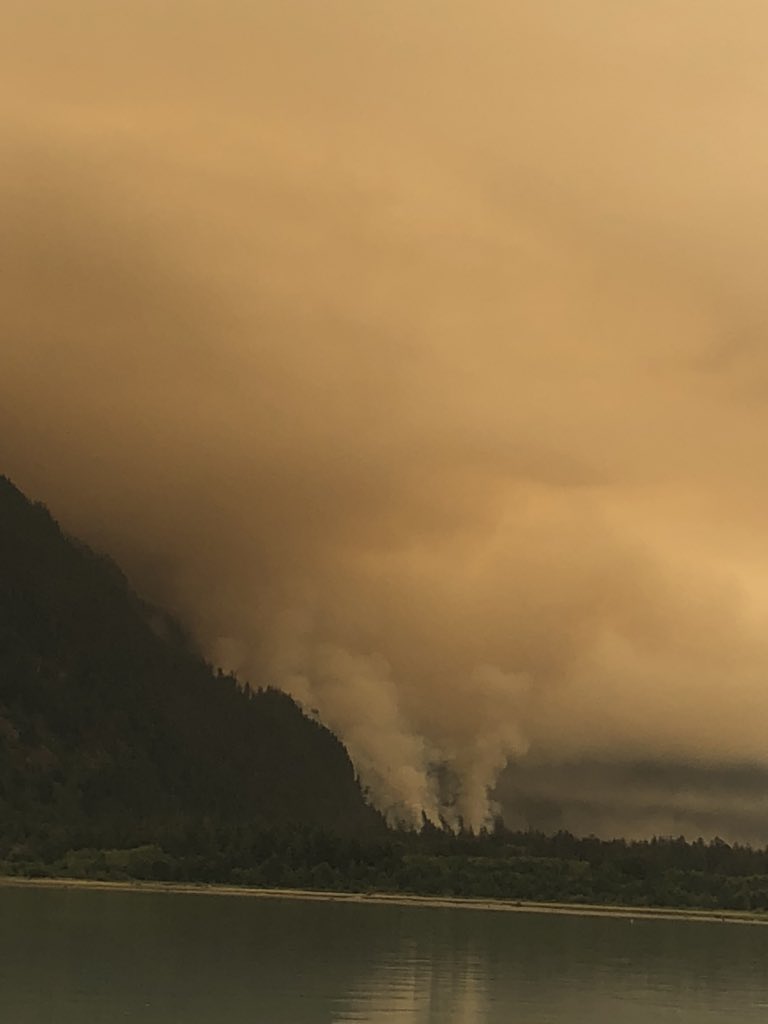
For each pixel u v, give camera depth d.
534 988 150.25
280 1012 120.19
